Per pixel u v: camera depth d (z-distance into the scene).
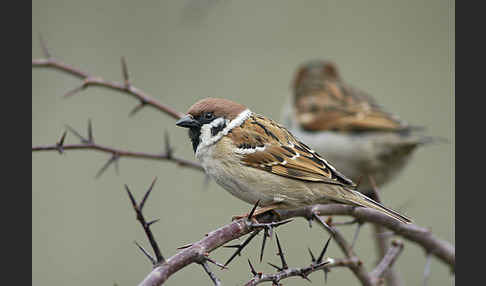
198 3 10.23
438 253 7.78
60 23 12.09
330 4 13.59
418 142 12.08
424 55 13.18
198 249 5.44
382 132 12.55
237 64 12.60
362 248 10.58
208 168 8.05
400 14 13.60
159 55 12.26
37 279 9.82
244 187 7.85
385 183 12.99
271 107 12.70
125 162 11.36
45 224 10.48
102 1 12.40
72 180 11.04
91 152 11.31
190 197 11.12
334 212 7.44
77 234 10.45
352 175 12.95
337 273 10.26
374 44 13.23
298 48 13.30
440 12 13.48
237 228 5.98
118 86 8.51
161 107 8.62
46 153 11.17
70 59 11.80
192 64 12.43
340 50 13.56
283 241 10.28
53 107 11.48
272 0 12.81
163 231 10.66
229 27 12.73
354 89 13.27
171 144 11.59
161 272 5.14
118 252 10.33
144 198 5.13
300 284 10.07
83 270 10.03
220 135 7.92
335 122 12.80
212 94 12.27
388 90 13.28
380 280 7.46
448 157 12.80
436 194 12.01
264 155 7.75
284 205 7.84
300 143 8.04
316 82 13.23
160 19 12.45
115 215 10.78
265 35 12.87
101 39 12.12
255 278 5.70
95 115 11.59
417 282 10.33
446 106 13.01
